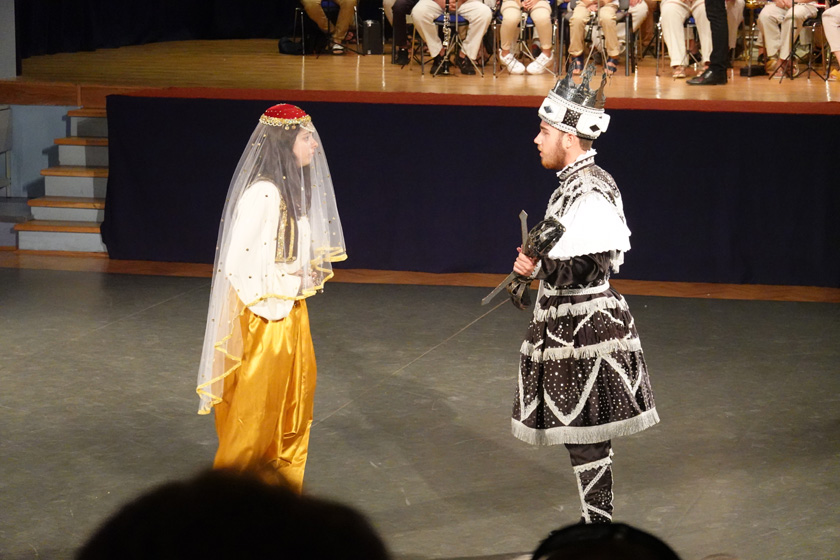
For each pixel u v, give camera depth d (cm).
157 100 1434
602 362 592
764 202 1366
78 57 2170
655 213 1387
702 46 1819
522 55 2136
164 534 97
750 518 696
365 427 869
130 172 1462
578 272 577
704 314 1235
